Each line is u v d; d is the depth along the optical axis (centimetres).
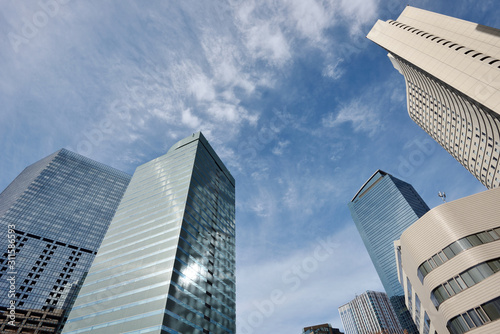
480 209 2814
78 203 15200
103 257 5741
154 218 6169
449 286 2695
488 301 2330
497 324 2211
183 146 9138
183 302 4447
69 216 14262
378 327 17425
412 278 3722
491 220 2698
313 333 13175
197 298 4906
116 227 6512
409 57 8844
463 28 7800
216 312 5338
